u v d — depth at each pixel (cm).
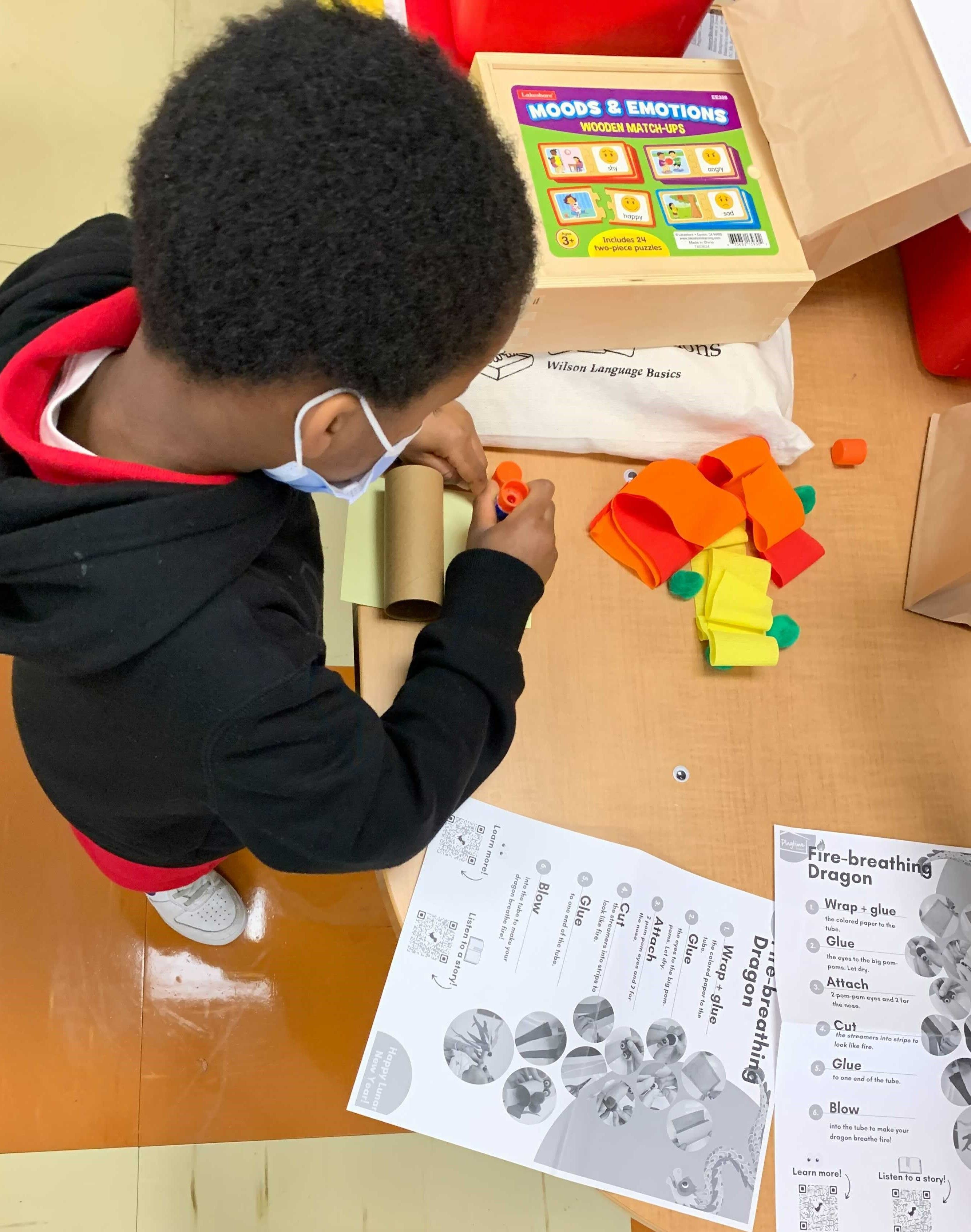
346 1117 110
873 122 61
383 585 64
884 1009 63
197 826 73
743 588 68
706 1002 62
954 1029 64
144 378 41
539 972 61
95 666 44
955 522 70
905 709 71
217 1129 108
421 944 60
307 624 55
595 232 64
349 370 37
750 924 64
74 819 77
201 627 44
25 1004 109
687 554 69
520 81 67
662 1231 58
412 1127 57
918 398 79
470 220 35
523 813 63
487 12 67
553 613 67
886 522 75
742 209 66
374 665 63
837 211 63
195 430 41
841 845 66
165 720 47
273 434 41
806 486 73
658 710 67
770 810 66
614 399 70
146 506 41
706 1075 60
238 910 113
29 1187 103
